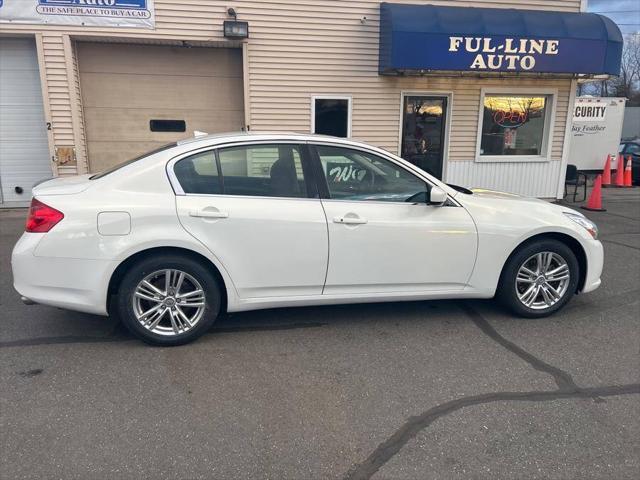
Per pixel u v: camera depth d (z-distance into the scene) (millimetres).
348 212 3854
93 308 3580
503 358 3662
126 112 9281
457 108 9922
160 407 2988
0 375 3318
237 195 3732
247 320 4297
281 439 2709
